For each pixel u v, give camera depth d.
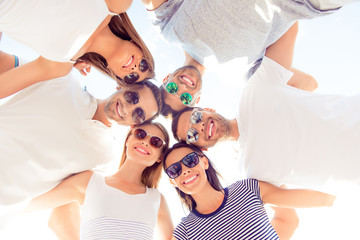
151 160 1.12
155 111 1.14
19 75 0.91
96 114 1.12
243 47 1.05
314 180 0.98
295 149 0.99
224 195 1.06
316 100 1.04
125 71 0.98
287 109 1.04
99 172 1.16
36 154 0.97
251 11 0.98
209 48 1.07
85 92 1.13
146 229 1.04
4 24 0.73
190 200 1.12
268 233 0.95
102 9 0.78
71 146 1.02
